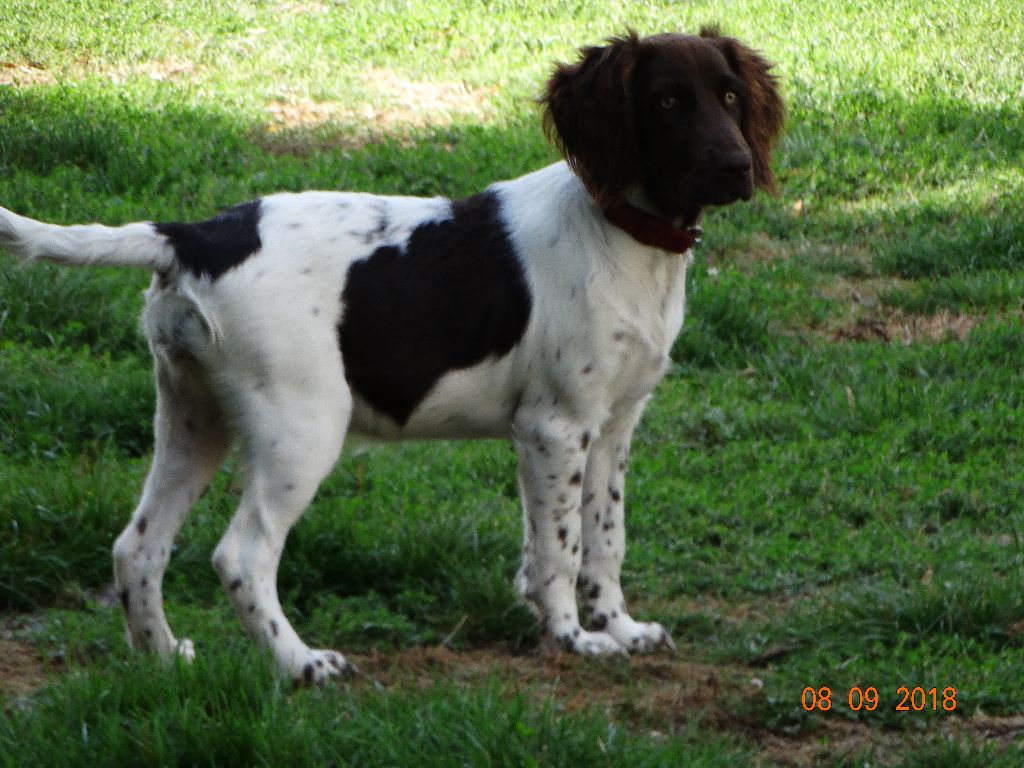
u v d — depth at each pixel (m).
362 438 5.61
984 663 5.55
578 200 5.54
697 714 5.14
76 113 13.55
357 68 16.48
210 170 12.27
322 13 18.67
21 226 4.99
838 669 5.50
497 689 4.69
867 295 11.27
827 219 12.81
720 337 9.99
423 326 5.38
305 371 5.15
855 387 9.16
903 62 17.25
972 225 12.18
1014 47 18.17
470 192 12.31
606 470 5.92
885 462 8.01
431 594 6.14
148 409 7.71
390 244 5.39
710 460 8.05
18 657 5.41
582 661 5.60
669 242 5.53
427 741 4.34
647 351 5.60
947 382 9.34
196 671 4.57
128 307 9.02
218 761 4.24
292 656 5.18
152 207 10.98
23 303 8.74
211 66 16.31
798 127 14.91
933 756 4.76
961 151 14.52
